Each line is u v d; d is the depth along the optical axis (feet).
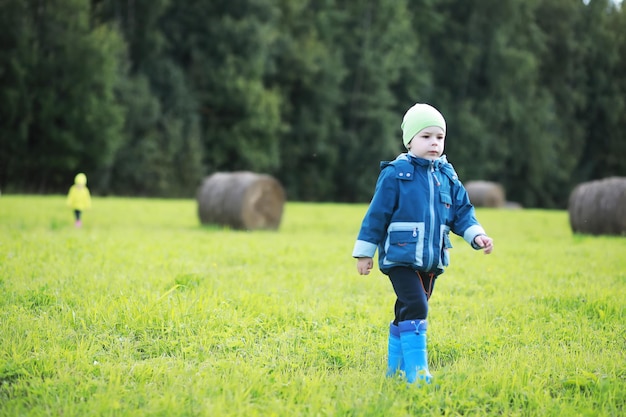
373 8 170.19
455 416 12.33
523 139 186.91
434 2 186.80
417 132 14.64
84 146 128.36
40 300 19.85
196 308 19.19
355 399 12.62
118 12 140.05
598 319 20.57
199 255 33.04
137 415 11.63
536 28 193.06
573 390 13.88
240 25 145.48
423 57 182.70
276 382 13.58
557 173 192.13
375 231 14.33
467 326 19.39
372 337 17.78
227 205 56.03
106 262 27.89
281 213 58.29
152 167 138.31
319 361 15.51
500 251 39.91
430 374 14.26
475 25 184.75
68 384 13.17
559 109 202.59
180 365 14.69
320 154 163.53
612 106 203.62
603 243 46.50
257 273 27.73
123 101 135.54
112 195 137.90
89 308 18.89
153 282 23.57
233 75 145.89
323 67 160.86
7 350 15.02
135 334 17.21
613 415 12.39
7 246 31.17
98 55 125.18
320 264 31.86
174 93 142.31
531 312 21.22
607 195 53.93
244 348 16.39
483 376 14.17
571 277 28.63
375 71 167.12
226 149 152.35
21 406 12.06
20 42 121.19
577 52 204.33
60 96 126.72
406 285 14.15
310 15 164.55
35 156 127.65
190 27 150.30
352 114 168.66
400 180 14.35
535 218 89.97
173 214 73.00
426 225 14.17
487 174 183.21
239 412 11.75
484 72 185.78
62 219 58.39
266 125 149.89
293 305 21.03
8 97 120.26
